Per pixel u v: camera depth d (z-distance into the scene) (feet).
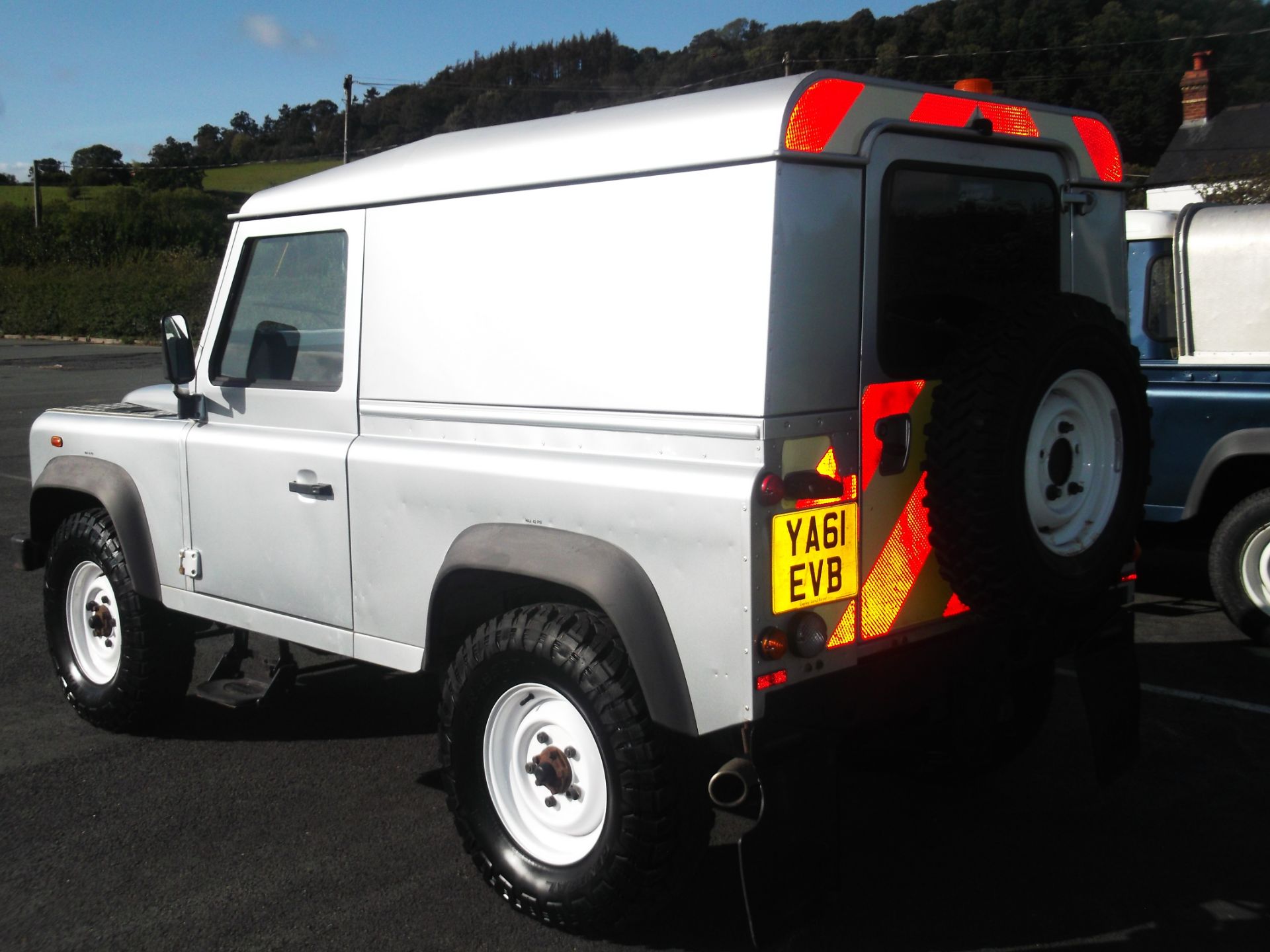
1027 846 12.81
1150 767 14.88
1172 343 22.75
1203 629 20.90
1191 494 20.26
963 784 14.47
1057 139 11.82
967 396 9.64
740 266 9.41
